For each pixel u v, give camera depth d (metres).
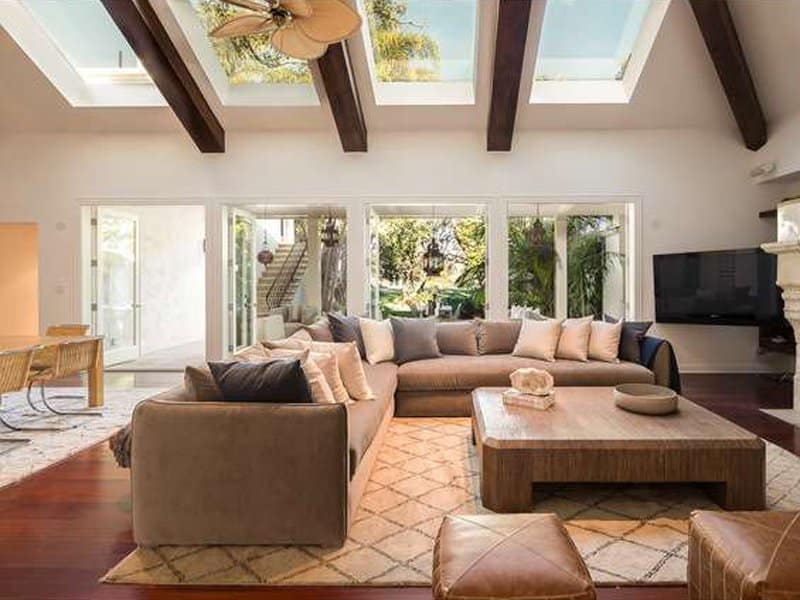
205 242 6.62
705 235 6.45
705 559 1.59
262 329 7.95
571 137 6.45
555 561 1.46
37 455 3.47
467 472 3.15
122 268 7.80
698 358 6.56
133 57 6.04
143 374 6.67
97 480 3.05
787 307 4.52
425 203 6.58
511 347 5.09
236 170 6.58
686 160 6.43
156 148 6.59
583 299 6.96
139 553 2.23
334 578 2.04
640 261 6.50
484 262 7.05
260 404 2.29
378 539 2.34
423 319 5.09
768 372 6.48
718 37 5.05
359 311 6.58
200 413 2.25
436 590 1.42
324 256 7.68
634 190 6.45
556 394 3.57
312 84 6.14
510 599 1.36
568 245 6.94
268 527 2.25
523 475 2.58
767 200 6.39
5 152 6.61
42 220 6.63
